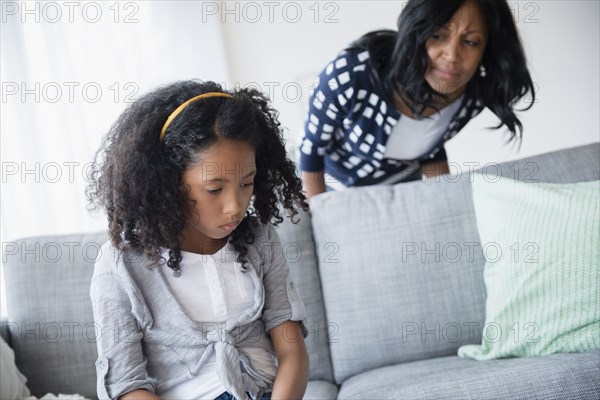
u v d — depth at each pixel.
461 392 1.29
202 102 1.17
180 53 3.02
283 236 1.74
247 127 1.17
